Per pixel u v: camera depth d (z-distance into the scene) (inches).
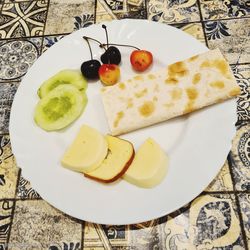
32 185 10.6
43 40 15.2
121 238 10.2
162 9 15.2
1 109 13.5
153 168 10.1
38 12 16.2
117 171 10.2
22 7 16.5
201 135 10.9
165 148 11.0
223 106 11.2
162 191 10.0
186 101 11.3
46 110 12.1
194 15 14.7
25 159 11.2
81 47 13.7
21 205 11.2
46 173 10.8
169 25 14.0
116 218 9.7
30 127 11.9
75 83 12.7
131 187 10.2
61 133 11.8
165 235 10.1
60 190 10.4
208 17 14.5
